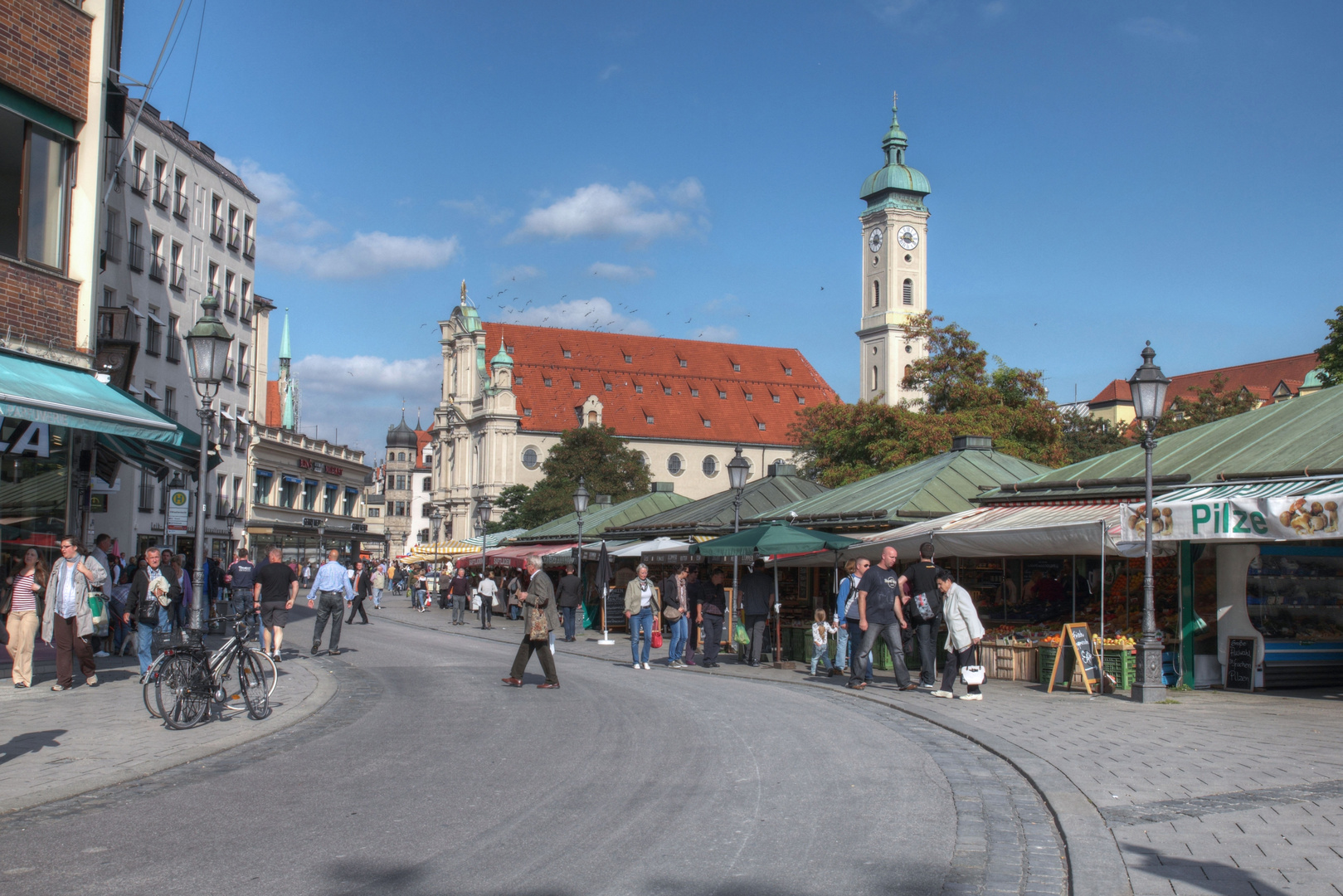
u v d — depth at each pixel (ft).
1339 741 39.50
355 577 125.49
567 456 289.74
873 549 74.23
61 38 58.95
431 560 210.79
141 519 167.32
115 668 64.69
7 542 57.82
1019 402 192.54
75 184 60.34
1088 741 39.93
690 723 44.45
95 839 25.45
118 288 157.99
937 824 27.27
